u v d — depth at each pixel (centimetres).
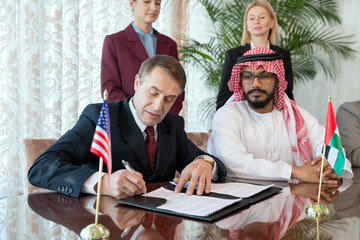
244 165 209
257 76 233
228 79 305
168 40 325
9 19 375
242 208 127
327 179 194
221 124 236
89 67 430
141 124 183
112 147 176
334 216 120
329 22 526
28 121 393
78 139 168
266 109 246
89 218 110
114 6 451
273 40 328
